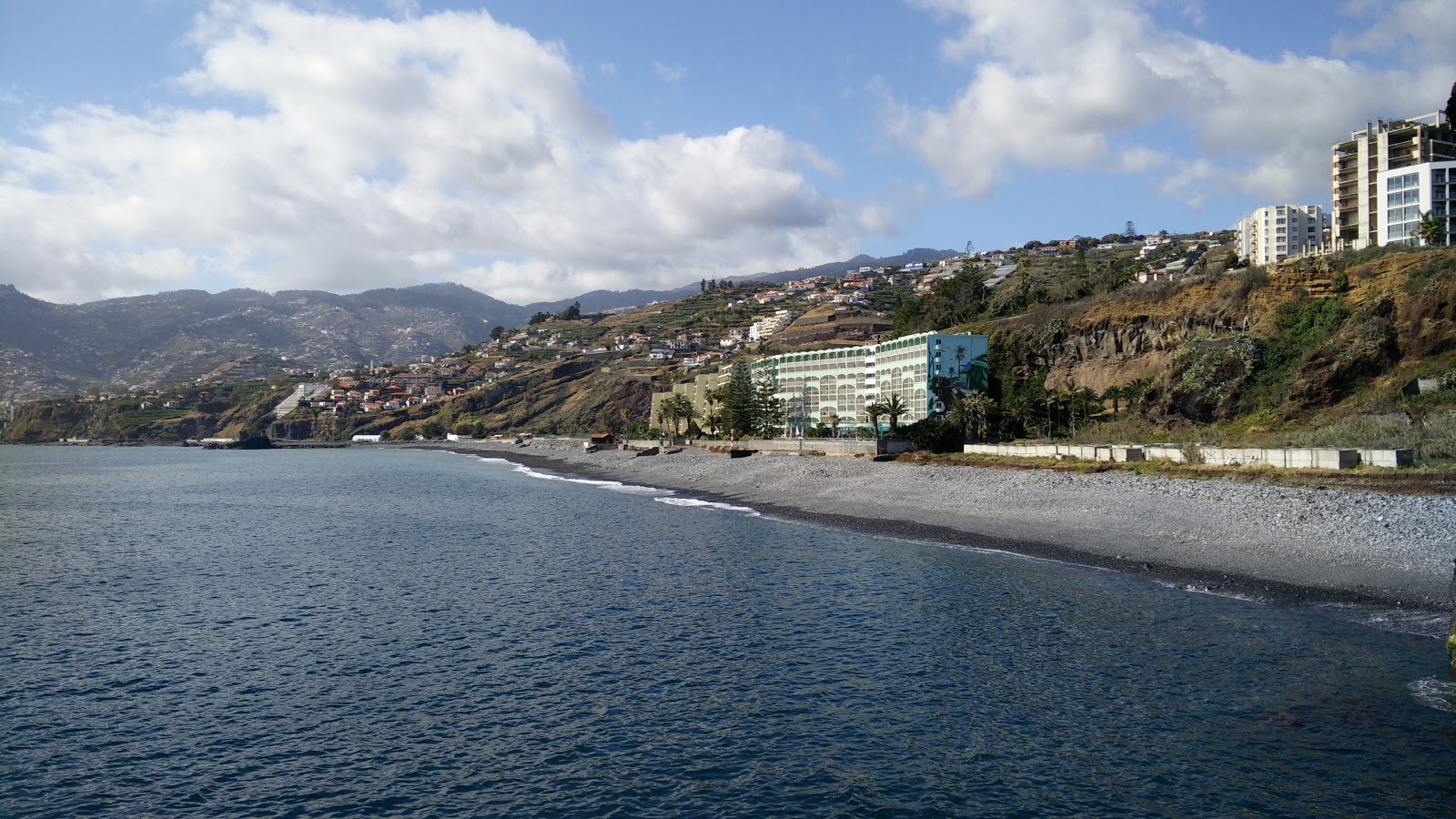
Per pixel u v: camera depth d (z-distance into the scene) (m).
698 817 21.44
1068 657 32.38
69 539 69.31
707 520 76.50
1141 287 110.75
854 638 35.97
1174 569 45.34
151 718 28.45
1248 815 20.83
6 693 30.94
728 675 31.75
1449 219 121.62
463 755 25.27
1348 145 141.38
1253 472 61.03
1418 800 21.23
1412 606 36.25
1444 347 74.44
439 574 51.66
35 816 22.02
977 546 55.91
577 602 43.53
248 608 43.41
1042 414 103.56
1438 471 51.00
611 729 27.02
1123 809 21.28
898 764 24.09
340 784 23.61
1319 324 86.50
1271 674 29.61
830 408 155.62
